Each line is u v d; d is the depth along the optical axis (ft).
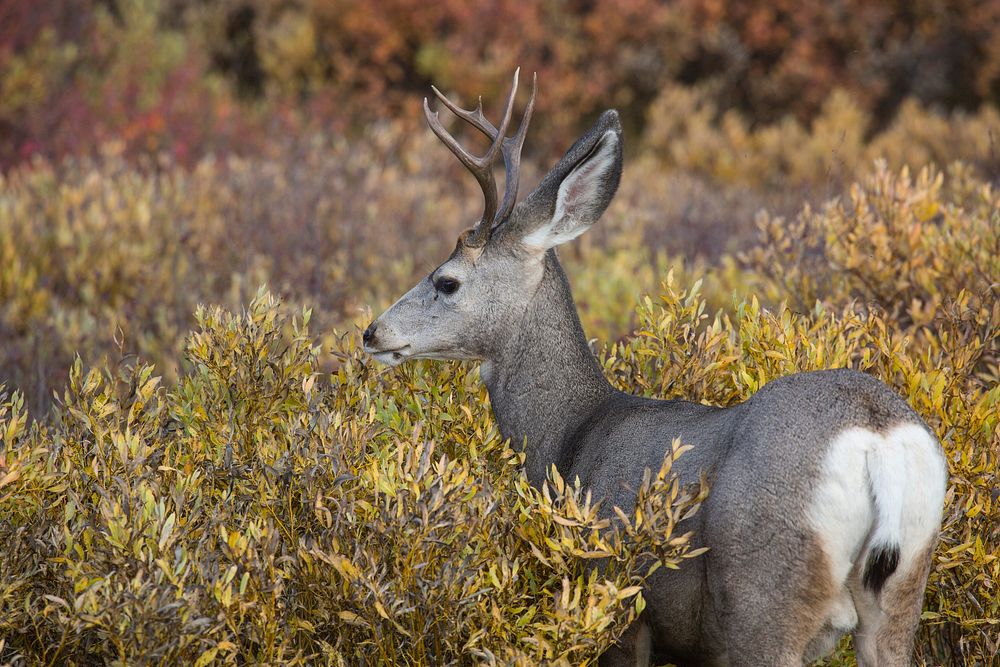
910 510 25.29
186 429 34.42
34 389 50.01
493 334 34.27
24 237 65.67
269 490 30.42
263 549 28.40
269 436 32.81
